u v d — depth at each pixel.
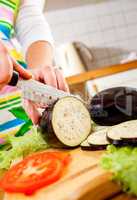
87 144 0.46
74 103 0.52
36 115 0.56
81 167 0.40
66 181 0.37
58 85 0.59
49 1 1.53
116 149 0.41
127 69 1.27
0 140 0.62
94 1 1.65
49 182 0.38
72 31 1.68
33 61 0.68
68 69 1.50
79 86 1.25
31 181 0.38
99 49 1.70
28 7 0.74
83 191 0.35
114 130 0.45
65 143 0.48
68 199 0.34
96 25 1.68
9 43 0.70
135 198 0.35
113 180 0.35
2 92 0.63
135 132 0.43
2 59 0.48
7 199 0.38
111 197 0.35
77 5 1.65
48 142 0.49
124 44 1.71
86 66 1.66
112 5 1.69
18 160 0.50
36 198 0.36
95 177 0.36
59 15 1.67
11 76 0.49
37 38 0.70
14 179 0.40
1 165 0.49
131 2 1.69
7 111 0.64
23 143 0.52
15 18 0.74
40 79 0.58
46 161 0.43
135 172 0.34
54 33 1.68
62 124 0.49
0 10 0.69
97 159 0.41
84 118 0.51
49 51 0.70
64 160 0.42
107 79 1.22
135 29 1.71
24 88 0.53
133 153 0.38
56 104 0.50
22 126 0.62
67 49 1.50
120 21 1.71
